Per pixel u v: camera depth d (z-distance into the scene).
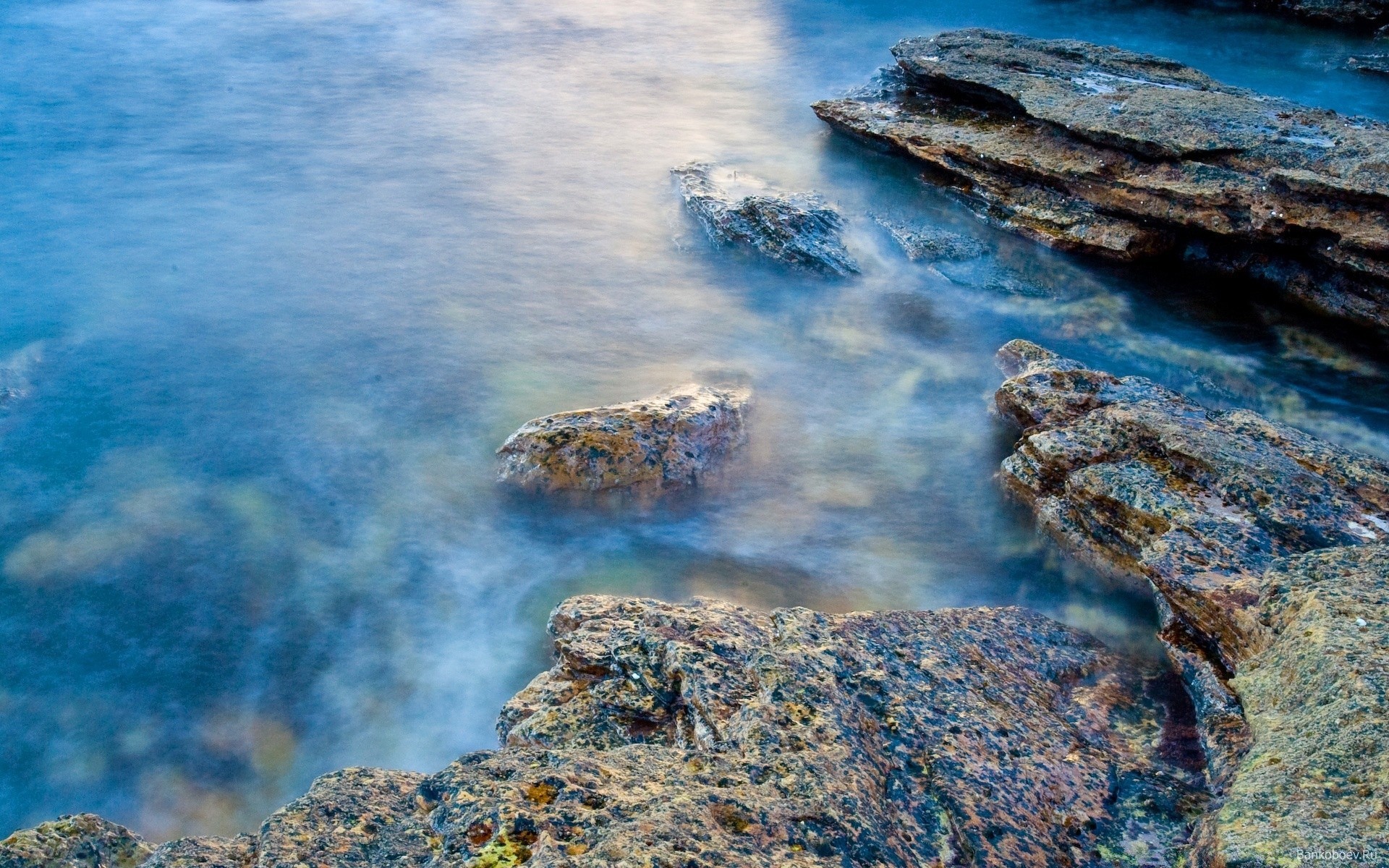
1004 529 11.64
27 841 7.14
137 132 22.17
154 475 12.25
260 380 14.10
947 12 30.14
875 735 6.98
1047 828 6.54
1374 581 7.80
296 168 20.73
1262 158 14.97
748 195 18.56
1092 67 19.42
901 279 16.83
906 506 12.04
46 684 9.58
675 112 23.84
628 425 11.81
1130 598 10.16
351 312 15.77
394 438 12.97
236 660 9.88
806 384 14.35
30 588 10.62
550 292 16.47
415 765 8.92
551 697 8.05
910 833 6.23
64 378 13.98
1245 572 8.66
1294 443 10.59
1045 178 17.34
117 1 30.98
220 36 28.58
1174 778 7.25
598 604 9.10
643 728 7.39
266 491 12.04
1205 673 8.22
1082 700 8.42
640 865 5.11
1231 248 15.91
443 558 11.15
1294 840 5.57
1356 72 23.28
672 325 15.63
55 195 19.23
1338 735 6.32
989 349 15.12
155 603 10.50
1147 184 15.85
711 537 11.46
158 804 8.58
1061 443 11.02
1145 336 15.24
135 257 17.19
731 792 5.90
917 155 19.33
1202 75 18.70
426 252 17.59
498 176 20.53
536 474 11.67
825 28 29.39
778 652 7.48
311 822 6.58
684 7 31.59
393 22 30.25
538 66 26.84
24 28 28.34
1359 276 14.23
